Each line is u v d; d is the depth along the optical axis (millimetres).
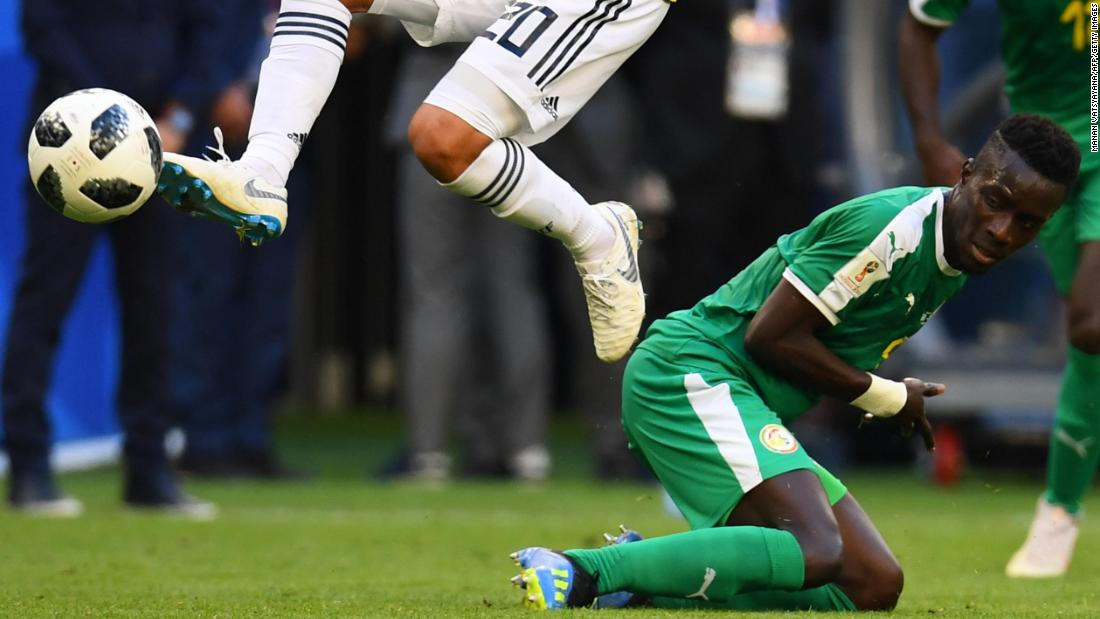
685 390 16562
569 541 24281
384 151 53688
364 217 54781
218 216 15258
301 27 15898
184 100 26875
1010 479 37281
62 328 26891
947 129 38719
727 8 33281
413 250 33938
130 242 26781
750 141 33750
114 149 14602
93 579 19141
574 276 35406
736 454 16125
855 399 16516
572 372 55562
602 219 16625
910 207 16219
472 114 15555
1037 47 20953
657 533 25531
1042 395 35250
